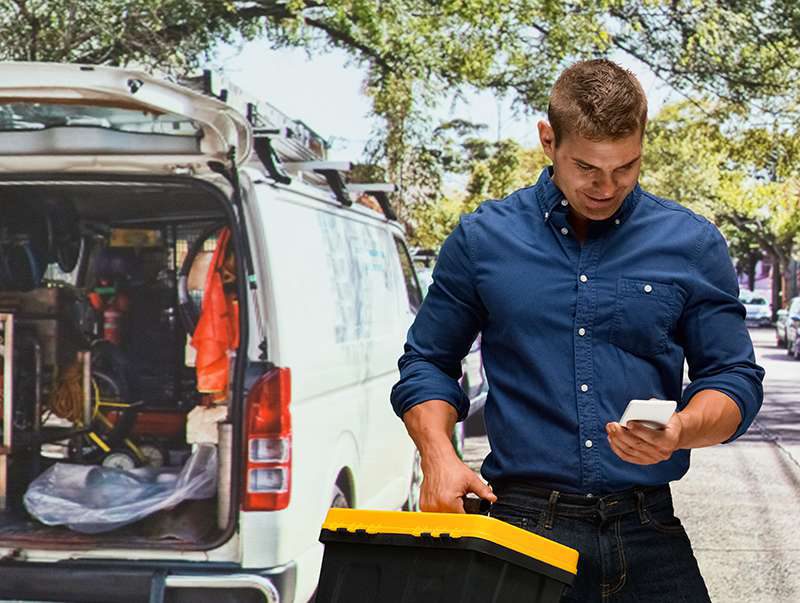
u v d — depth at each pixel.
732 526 9.17
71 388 5.95
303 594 5.32
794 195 25.91
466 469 2.71
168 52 15.02
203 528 5.29
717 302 2.76
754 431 16.08
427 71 17.73
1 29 14.18
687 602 2.74
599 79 2.56
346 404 6.03
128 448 5.89
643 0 18.89
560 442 2.75
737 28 19.36
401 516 2.38
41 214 6.19
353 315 6.40
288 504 5.14
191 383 6.04
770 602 6.86
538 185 2.85
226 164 5.16
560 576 2.36
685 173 34.56
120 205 6.18
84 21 14.41
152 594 5.08
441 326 2.91
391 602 2.38
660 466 2.74
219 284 5.51
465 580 2.34
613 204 2.63
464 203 20.61
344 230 6.55
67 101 4.82
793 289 65.88
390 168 19.11
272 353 5.16
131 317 6.17
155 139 5.13
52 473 5.49
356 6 16.52
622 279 2.75
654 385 2.75
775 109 20.89
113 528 5.33
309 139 6.71
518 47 17.86
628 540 2.73
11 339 5.81
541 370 2.77
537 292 2.78
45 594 5.16
